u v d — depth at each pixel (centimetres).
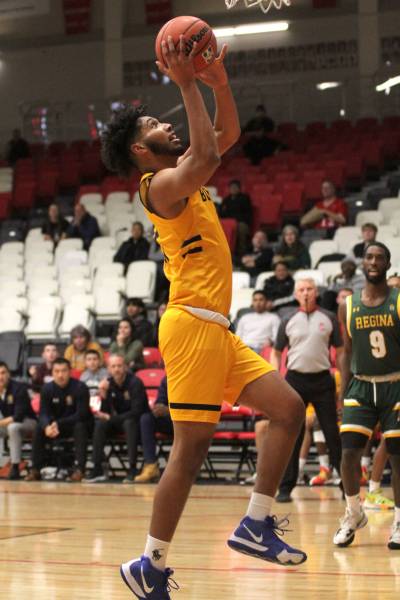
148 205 366
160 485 361
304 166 2008
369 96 2495
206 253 368
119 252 1700
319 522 723
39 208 2172
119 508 841
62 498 945
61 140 2659
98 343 1477
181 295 369
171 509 358
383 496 891
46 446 1250
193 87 346
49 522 729
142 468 1181
